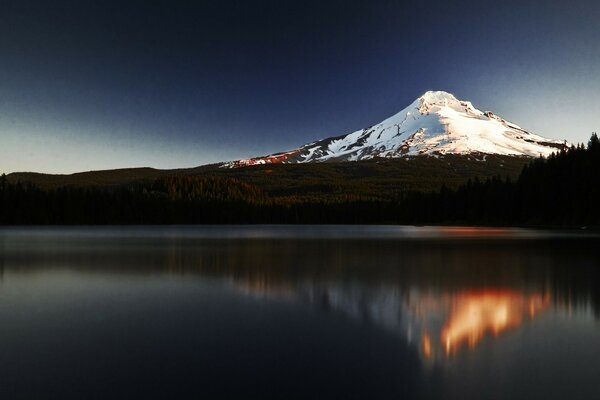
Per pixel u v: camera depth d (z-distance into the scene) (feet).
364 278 100.27
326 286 90.27
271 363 46.29
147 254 158.40
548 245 191.83
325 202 599.57
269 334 56.39
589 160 366.22
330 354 48.91
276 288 88.22
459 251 166.30
